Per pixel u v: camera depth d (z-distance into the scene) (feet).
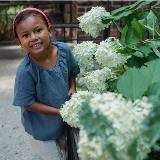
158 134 1.21
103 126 1.32
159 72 2.32
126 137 1.33
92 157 1.36
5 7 15.12
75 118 2.94
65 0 15.79
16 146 5.68
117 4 10.21
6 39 15.26
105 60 3.34
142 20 3.69
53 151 4.07
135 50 3.30
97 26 4.00
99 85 3.34
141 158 1.44
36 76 3.52
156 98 1.44
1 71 11.03
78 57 3.94
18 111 7.40
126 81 2.10
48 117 3.84
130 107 1.49
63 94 3.67
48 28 3.61
